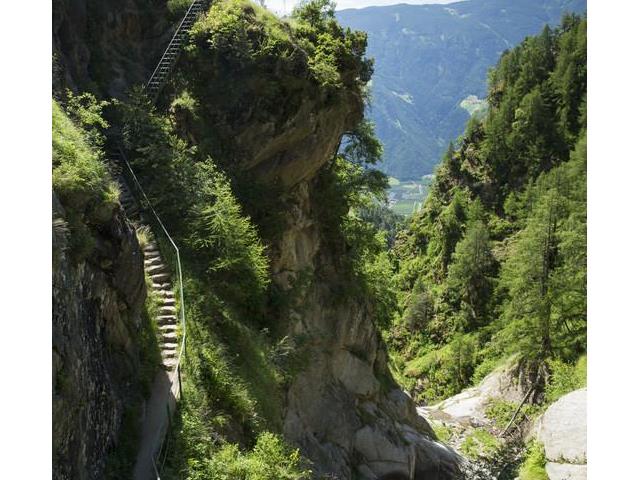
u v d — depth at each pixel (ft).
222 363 61.00
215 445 51.11
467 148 355.97
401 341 275.59
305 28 97.76
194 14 93.61
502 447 78.18
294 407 82.12
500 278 264.11
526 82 351.25
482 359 222.48
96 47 87.40
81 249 43.27
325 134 95.55
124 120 79.77
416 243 348.38
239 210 80.23
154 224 73.15
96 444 41.42
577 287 180.65
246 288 77.20
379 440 98.73
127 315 53.26
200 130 86.94
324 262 109.29
